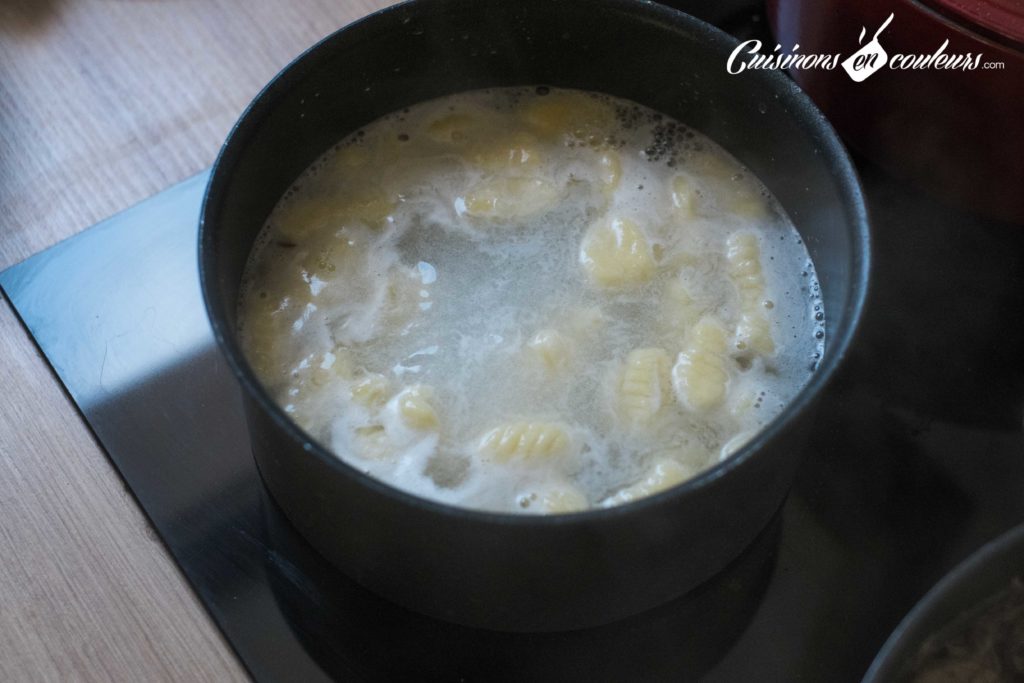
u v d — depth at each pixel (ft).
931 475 1.92
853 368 1.99
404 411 1.79
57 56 2.28
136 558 1.87
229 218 1.72
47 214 2.14
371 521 1.61
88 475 1.93
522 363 1.85
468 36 1.95
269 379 1.83
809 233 1.90
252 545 1.87
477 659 1.79
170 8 2.33
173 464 1.92
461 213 1.99
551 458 1.76
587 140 2.06
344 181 2.00
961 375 1.99
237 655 1.81
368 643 1.80
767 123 1.89
